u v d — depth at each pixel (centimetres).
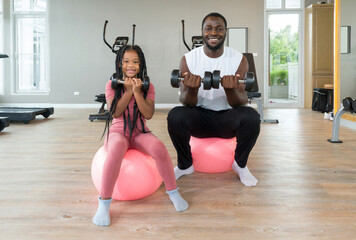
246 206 127
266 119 420
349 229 106
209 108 159
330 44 574
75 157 214
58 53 626
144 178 128
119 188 126
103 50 623
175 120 143
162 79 623
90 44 623
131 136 131
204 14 610
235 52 153
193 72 154
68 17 620
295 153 226
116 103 127
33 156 217
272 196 139
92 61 625
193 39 524
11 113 382
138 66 132
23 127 358
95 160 133
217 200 134
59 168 186
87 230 107
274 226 109
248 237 101
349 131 322
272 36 616
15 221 113
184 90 144
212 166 162
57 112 531
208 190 147
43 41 637
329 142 267
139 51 134
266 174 174
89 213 121
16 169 183
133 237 102
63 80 630
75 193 143
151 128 351
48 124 385
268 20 614
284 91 625
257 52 612
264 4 602
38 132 323
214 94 154
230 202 132
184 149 153
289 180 162
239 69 152
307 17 600
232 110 148
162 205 129
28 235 103
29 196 139
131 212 122
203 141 164
